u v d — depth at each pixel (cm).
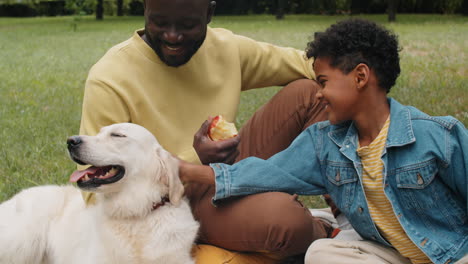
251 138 354
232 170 288
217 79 332
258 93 826
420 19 2422
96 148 277
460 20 2245
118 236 287
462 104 677
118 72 305
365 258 259
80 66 1185
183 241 290
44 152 549
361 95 259
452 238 256
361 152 264
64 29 2223
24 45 1636
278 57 367
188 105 322
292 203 281
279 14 2697
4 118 702
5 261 343
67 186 371
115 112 303
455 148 248
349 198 273
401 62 1057
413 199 257
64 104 792
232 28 2092
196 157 299
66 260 319
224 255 302
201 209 308
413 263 265
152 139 294
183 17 290
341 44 256
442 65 985
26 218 343
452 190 258
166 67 315
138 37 315
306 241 290
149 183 289
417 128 255
